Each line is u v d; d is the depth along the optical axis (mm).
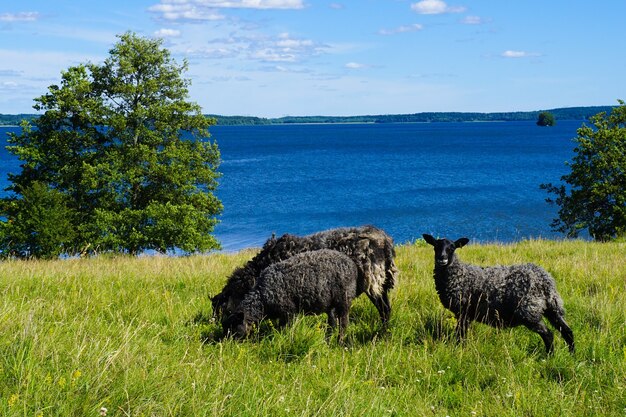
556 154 155875
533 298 7312
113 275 11953
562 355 6617
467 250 17094
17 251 28484
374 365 6559
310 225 59031
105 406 4371
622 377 5824
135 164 32625
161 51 34844
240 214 67188
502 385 5910
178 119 34438
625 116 33938
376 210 68562
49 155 32469
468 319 7828
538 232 51531
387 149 191125
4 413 3969
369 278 8484
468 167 125312
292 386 5555
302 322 7496
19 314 6402
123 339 6117
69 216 29484
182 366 5703
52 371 4797
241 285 8773
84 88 32438
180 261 16812
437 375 6320
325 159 152875
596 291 9695
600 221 34719
